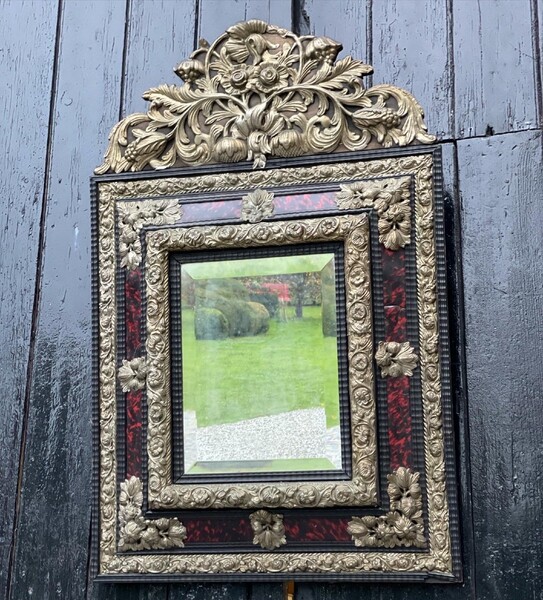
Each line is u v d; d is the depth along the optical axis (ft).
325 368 3.40
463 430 3.37
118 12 4.00
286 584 3.41
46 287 3.85
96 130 3.92
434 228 3.39
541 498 3.27
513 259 3.44
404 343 3.36
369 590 3.35
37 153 3.96
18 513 3.70
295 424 3.40
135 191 3.64
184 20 3.92
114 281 3.62
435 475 3.29
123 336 3.57
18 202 3.94
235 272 3.51
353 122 3.51
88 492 3.65
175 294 3.54
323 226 3.43
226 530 3.42
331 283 3.43
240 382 3.46
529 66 3.56
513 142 3.52
